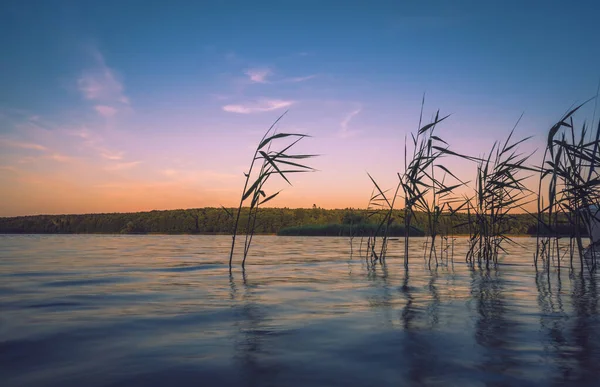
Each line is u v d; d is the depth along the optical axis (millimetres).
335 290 3004
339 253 7098
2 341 1664
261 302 2514
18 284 3203
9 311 2225
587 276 3953
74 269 4270
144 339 1704
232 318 2086
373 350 1561
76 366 1391
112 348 1584
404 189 4918
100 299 2592
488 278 3771
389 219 5414
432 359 1461
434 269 4582
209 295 2762
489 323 1986
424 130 4781
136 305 2404
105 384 1242
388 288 3115
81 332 1806
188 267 4562
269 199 4676
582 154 3615
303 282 3430
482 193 5176
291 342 1663
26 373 1328
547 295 2820
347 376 1303
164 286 3164
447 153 4250
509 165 4406
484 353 1526
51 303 2449
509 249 8367
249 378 1288
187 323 1977
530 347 1603
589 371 1347
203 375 1312
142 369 1363
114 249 7848
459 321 2029
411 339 1705
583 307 2391
